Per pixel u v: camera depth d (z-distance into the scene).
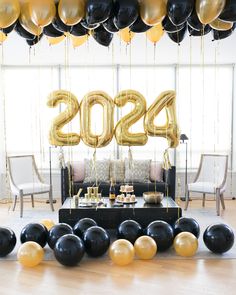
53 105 3.43
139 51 5.33
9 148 6.53
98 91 3.34
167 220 4.26
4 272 3.10
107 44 3.38
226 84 6.44
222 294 2.70
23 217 5.16
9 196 6.21
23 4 2.85
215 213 5.32
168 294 2.69
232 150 6.51
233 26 3.20
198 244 3.70
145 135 3.38
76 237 3.21
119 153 6.52
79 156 6.57
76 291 2.74
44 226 3.63
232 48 5.15
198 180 5.86
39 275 3.04
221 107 6.48
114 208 4.25
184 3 2.61
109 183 5.61
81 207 4.29
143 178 5.79
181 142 6.11
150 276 3.01
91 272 3.09
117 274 3.04
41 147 6.56
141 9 2.75
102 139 3.32
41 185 5.50
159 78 6.48
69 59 5.90
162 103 3.34
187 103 6.47
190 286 2.83
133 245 3.49
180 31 3.26
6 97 6.48
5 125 6.41
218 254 3.50
